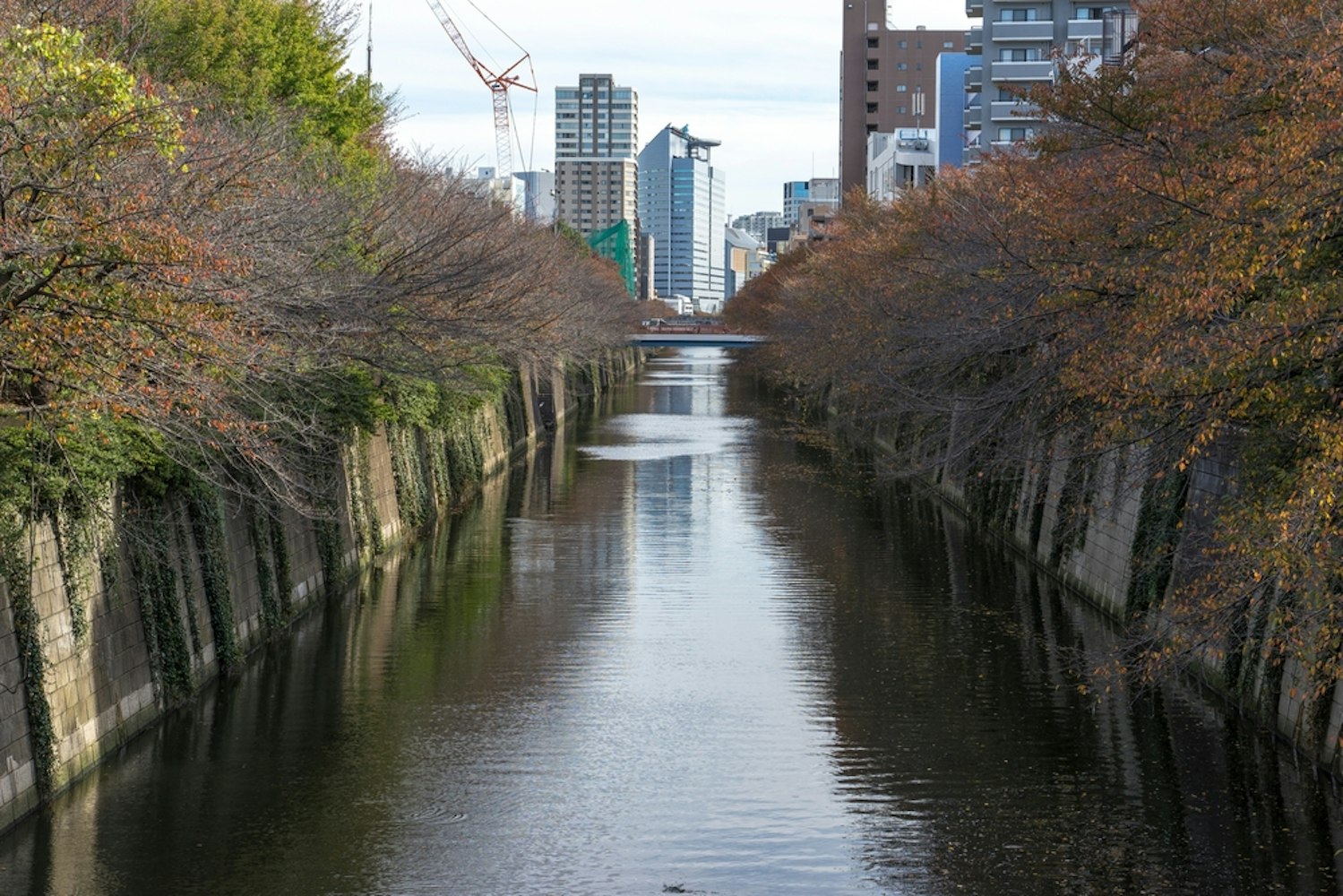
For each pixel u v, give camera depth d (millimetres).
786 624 41406
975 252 45125
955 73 149375
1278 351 20859
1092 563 43969
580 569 49969
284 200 31703
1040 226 34312
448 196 54406
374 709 32719
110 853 24125
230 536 36625
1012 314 35188
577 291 95062
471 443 70938
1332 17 25688
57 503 26438
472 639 39562
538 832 25453
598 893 22984
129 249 21266
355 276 37406
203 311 24469
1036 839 25125
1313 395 21297
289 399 37031
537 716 32312
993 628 40688
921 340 46562
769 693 34188
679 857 24422
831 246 104312
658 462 83375
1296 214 20109
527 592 45875
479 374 60281
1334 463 19500
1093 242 30500
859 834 25406
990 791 27438
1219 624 22484
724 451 89750
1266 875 23469
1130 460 37906
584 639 39531
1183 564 34531
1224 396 22188
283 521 40969
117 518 29422
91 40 29562
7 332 21469
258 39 48406
